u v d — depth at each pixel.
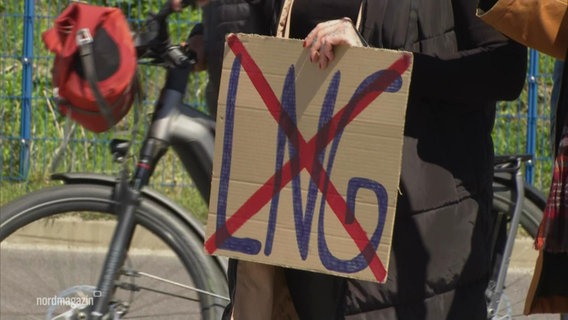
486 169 9.98
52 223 11.78
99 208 11.52
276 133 9.19
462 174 9.73
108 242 11.62
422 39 9.52
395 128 8.89
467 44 9.64
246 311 9.88
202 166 11.12
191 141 11.06
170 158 22.22
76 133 23.98
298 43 9.06
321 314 10.12
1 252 11.95
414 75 9.43
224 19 10.67
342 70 8.98
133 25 18.42
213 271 11.59
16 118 25.55
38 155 25.25
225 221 9.38
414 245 9.55
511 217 13.16
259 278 9.79
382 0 9.55
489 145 10.09
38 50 25.59
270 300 9.85
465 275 9.73
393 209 8.96
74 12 10.44
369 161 8.98
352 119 8.99
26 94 25.48
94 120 10.59
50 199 11.63
